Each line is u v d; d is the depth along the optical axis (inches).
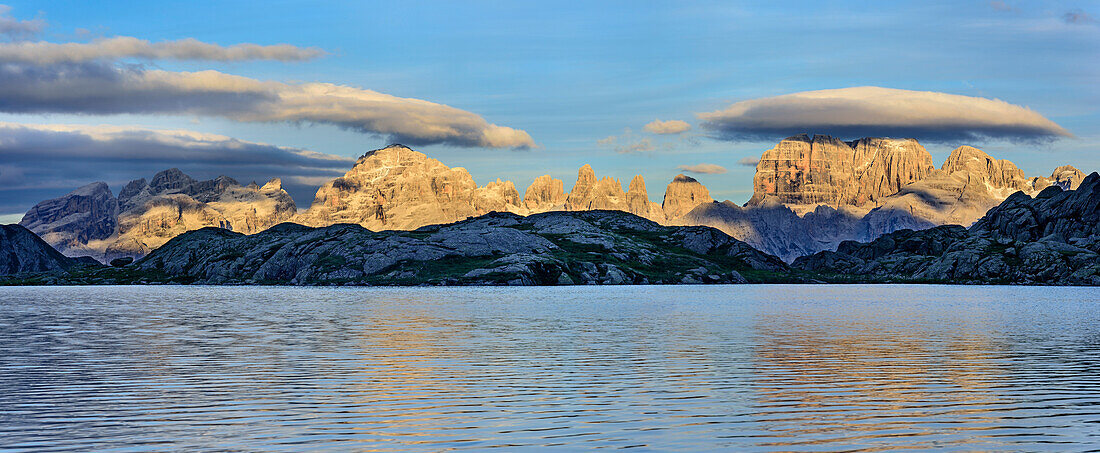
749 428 1498.5
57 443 1371.8
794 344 2918.3
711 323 3964.1
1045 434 1454.2
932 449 1352.1
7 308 5615.2
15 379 2034.9
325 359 2455.7
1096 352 2687.0
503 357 2507.4
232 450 1333.7
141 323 4003.4
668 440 1408.7
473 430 1480.1
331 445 1369.3
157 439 1401.3
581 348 2775.6
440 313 4800.7
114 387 1919.3
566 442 1392.7
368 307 5536.4
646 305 5807.1
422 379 2048.5
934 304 6156.5
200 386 1936.5
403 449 1344.7
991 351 2704.2
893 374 2150.6
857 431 1476.4
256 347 2810.0
